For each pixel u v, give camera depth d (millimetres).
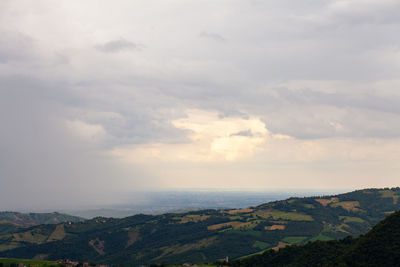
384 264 142125
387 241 152125
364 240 160000
